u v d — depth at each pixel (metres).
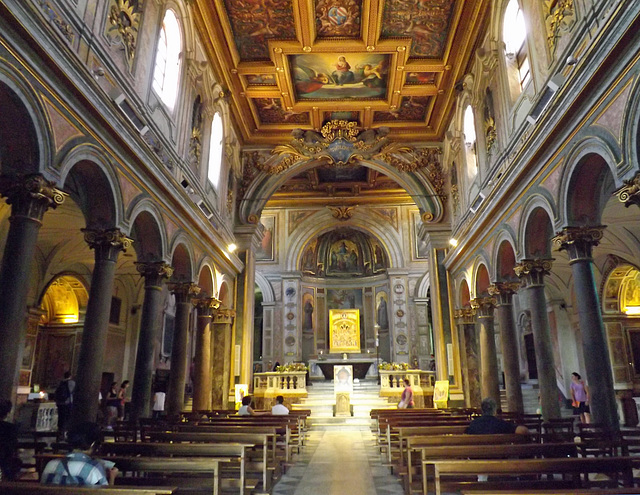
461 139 16.41
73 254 15.43
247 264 18.81
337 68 16.12
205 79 14.22
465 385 17.22
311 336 28.64
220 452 5.67
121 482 5.59
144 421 9.28
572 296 18.56
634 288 16.41
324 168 24.52
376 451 11.30
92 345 8.21
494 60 12.94
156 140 10.56
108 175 8.25
